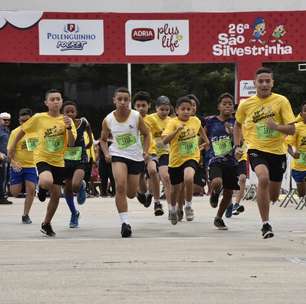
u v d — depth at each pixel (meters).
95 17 41.94
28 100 70.62
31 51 41.94
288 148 28.03
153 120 25.53
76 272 14.18
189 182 22.73
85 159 22.62
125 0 42.06
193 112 23.30
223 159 21.81
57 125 20.20
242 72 42.56
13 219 26.41
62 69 70.75
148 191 29.39
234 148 20.17
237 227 22.98
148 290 12.42
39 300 11.70
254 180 36.00
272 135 18.94
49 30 41.91
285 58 42.62
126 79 71.31
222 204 22.12
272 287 12.67
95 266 14.85
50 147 20.14
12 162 23.69
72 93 71.00
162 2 42.12
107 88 71.31
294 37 42.62
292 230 21.94
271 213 28.62
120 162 20.14
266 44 42.56
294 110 71.94
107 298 11.80
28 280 13.40
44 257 16.14
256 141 19.03
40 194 20.31
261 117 18.95
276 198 20.05
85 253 16.72
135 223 24.38
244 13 42.38
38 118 20.34
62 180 20.44
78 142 22.23
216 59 42.38
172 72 72.62
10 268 14.70
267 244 18.16
